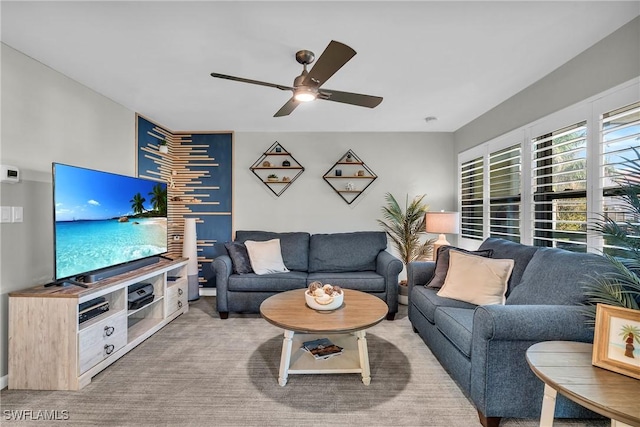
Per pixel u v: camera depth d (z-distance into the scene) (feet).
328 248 13.19
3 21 6.22
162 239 11.69
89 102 9.61
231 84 9.36
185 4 5.73
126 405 6.25
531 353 4.79
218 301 11.35
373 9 5.90
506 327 5.28
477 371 5.65
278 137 14.80
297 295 9.00
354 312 7.47
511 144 10.41
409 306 10.27
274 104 11.12
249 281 11.37
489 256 9.03
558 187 8.60
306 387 6.92
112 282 7.98
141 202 10.43
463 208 13.99
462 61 7.96
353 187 14.67
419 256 14.32
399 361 8.14
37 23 6.30
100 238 8.54
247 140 14.76
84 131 9.41
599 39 7.05
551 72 8.61
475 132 12.80
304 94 6.86
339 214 14.83
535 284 6.72
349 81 9.11
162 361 8.11
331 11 5.95
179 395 6.60
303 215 14.82
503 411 5.48
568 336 5.28
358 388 6.89
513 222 10.53
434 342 7.85
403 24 6.37
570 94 7.97
